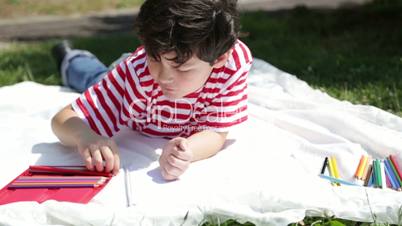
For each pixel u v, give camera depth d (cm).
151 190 207
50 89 332
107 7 1034
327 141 259
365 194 207
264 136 256
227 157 232
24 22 909
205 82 228
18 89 321
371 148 254
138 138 252
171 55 187
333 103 297
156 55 190
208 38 189
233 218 193
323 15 734
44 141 254
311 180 216
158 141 249
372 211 197
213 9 190
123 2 1070
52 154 240
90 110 238
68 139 236
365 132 258
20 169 228
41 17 952
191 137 229
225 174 217
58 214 188
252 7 911
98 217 187
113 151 221
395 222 198
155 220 188
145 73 228
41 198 203
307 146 250
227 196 203
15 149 244
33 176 220
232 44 203
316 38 571
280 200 199
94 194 206
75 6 1036
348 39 554
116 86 239
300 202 198
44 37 774
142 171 221
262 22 686
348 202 203
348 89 361
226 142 248
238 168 221
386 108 322
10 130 264
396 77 383
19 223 181
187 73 196
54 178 216
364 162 238
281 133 262
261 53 499
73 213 188
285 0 981
